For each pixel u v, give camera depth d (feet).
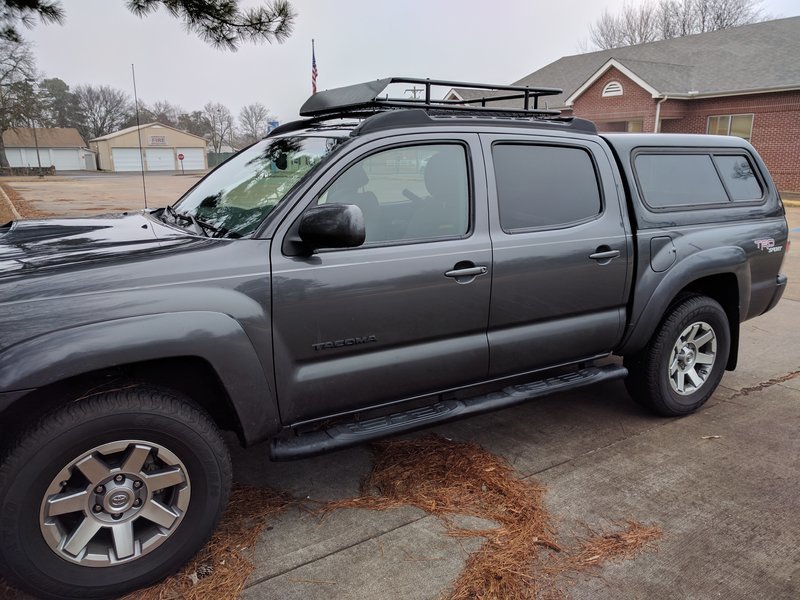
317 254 9.20
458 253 10.30
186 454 8.25
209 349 8.21
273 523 9.96
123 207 61.16
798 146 70.74
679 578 8.75
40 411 7.63
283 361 9.04
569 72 102.89
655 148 13.33
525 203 11.32
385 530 9.78
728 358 14.87
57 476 7.52
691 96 77.92
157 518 8.24
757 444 12.81
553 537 9.63
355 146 9.70
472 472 11.44
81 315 7.59
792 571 8.93
